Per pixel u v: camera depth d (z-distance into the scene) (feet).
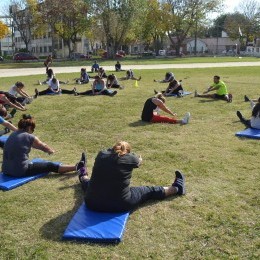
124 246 13.89
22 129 21.08
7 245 14.20
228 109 40.55
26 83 72.28
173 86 50.62
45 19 201.46
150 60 174.19
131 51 348.79
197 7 222.28
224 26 332.39
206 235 14.52
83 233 14.38
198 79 74.02
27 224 15.84
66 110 41.65
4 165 20.77
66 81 72.74
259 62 142.61
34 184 20.06
